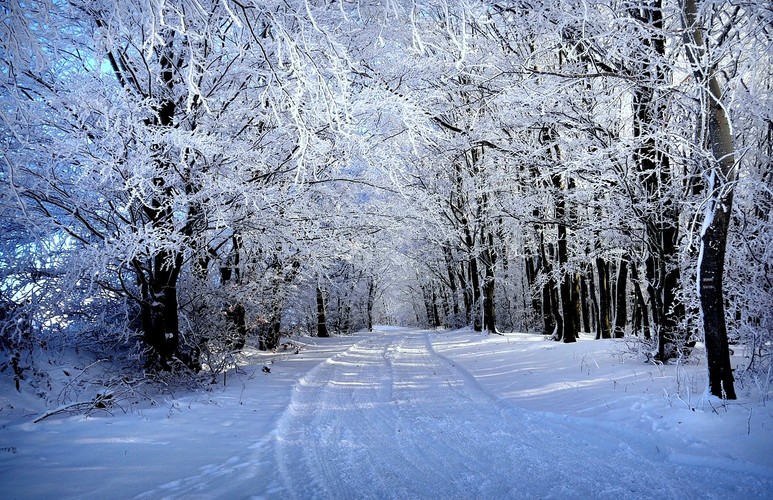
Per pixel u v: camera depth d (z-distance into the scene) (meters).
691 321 8.78
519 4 8.45
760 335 6.69
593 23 7.71
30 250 7.53
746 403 5.45
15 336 7.66
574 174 9.91
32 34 4.43
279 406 7.52
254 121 9.23
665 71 7.74
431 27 7.98
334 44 5.31
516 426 6.03
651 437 5.09
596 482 4.10
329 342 22.05
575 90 9.38
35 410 6.80
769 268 7.27
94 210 7.96
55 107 6.83
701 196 7.43
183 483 4.16
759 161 7.56
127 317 8.91
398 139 9.42
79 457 4.86
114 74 7.64
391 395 8.41
